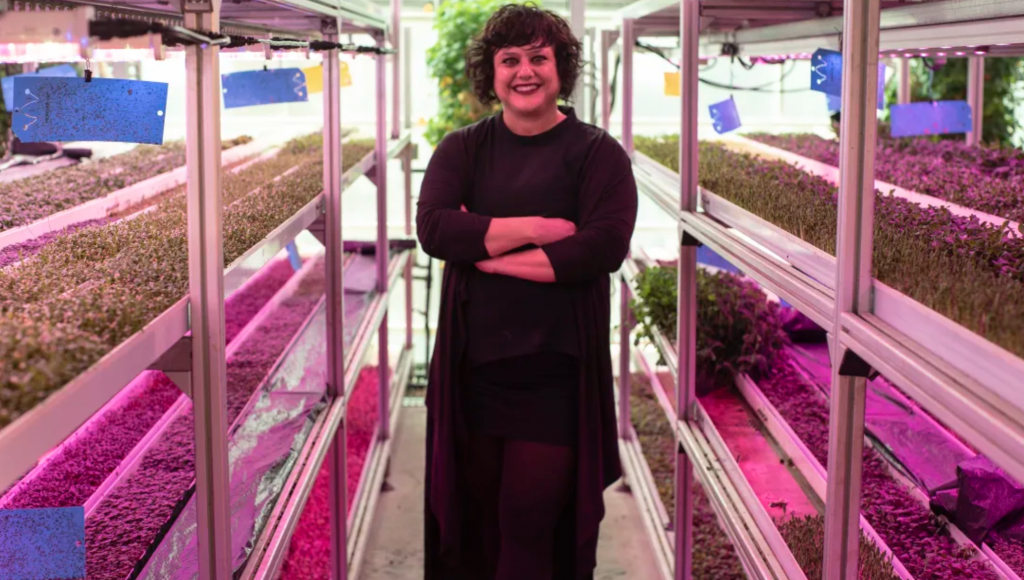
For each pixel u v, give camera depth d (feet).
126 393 7.74
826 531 4.91
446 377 8.06
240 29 8.32
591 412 8.05
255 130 17.79
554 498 8.14
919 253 4.86
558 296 7.93
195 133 4.78
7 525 4.05
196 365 4.97
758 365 9.23
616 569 11.13
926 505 6.49
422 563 11.35
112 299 4.57
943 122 10.85
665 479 11.87
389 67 18.11
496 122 8.30
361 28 11.73
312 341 10.50
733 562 9.63
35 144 10.71
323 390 8.98
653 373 11.32
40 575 4.10
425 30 19.36
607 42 13.89
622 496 13.07
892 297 4.25
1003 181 8.58
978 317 3.57
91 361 3.60
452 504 8.21
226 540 5.19
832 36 8.46
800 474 7.43
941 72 15.93
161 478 6.31
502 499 8.20
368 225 19.31
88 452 6.61
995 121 16.08
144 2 6.03
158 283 4.99
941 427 7.47
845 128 4.42
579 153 8.05
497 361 8.02
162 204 7.28
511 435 8.07
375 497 11.87
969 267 4.54
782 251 6.08
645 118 19.56
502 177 8.15
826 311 4.82
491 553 8.68
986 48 7.55
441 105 17.08
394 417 15.03
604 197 7.94
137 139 4.65
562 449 8.11
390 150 13.28
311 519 10.27
